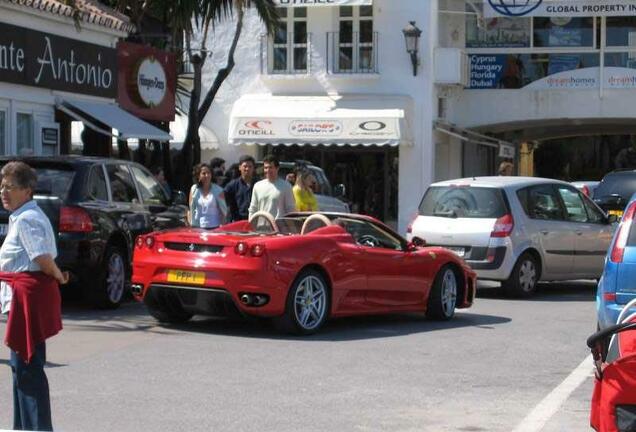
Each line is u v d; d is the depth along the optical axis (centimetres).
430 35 3400
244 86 3506
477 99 3631
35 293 785
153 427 855
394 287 1430
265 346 1246
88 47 2247
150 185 1739
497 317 1578
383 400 970
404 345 1280
